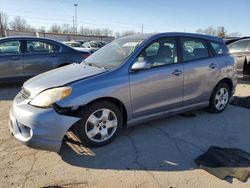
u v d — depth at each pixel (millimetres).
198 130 4508
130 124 4074
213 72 5004
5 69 7523
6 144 3883
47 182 2996
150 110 4223
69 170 3240
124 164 3387
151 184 2973
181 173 3191
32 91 3553
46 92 3422
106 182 3004
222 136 4289
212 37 5238
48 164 3365
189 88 4672
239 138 4223
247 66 8664
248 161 3422
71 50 8328
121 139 4098
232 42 9609
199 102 4965
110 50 4551
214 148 3789
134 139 4105
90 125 3664
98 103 3654
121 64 3939
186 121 4910
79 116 3537
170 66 4379
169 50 4457
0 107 5770
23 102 3520
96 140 3752
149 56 4199
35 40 7883
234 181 3023
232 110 5648
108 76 3758
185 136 4258
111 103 3783
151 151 3734
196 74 4723
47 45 8039
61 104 3354
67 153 3631
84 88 3527
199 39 4965
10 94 7074
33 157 3527
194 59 4773
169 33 4570
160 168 3301
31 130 3293
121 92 3809
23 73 7750
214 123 4840
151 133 4344
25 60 7695
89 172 3201
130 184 2971
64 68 4336
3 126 4566
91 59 4609
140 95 4031
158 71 4199
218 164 3342
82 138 3635
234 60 5480
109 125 3836
